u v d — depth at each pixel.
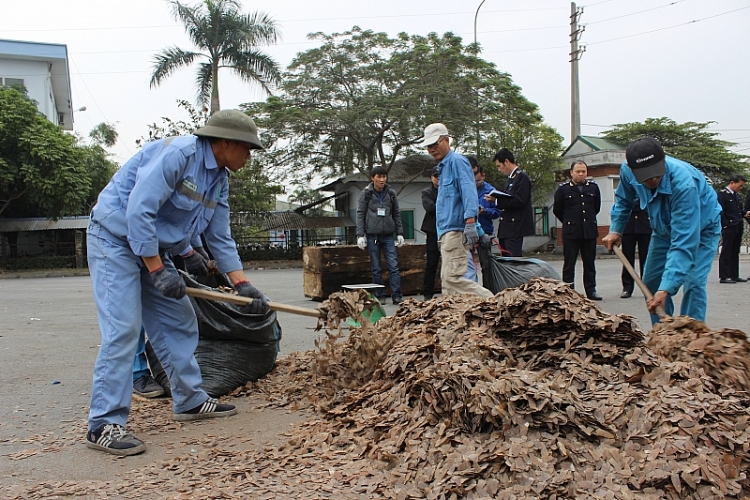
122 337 3.36
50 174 24.75
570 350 3.45
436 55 25.73
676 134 38.09
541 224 34.44
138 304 3.46
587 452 2.61
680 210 4.24
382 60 27.00
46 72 32.84
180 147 3.43
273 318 4.65
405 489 2.59
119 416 3.36
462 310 4.13
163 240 3.52
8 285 17.77
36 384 4.78
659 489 2.39
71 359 5.75
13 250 28.88
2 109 23.95
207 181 3.60
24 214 28.72
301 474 2.83
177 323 3.75
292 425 3.62
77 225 28.06
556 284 3.63
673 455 2.50
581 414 2.75
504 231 8.02
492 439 2.72
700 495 2.35
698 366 3.30
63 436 3.53
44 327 7.93
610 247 4.93
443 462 2.67
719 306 8.10
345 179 30.36
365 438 3.14
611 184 30.38
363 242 9.34
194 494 2.64
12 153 24.56
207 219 3.72
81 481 2.87
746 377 3.25
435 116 25.27
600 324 3.39
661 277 4.70
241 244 29.28
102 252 3.41
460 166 5.99
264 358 4.57
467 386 2.94
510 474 2.52
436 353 3.53
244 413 3.90
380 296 9.50
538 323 3.49
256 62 25.92
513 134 29.97
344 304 4.35
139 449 3.23
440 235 6.21
